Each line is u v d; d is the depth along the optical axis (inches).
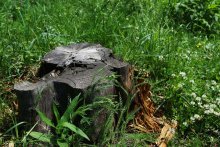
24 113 92.0
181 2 157.9
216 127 107.0
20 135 94.3
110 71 96.3
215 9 158.1
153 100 111.4
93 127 92.6
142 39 126.1
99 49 105.2
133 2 155.6
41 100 91.7
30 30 132.0
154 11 151.9
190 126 106.3
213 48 138.3
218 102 108.7
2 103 104.0
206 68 125.3
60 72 99.0
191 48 137.3
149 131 104.2
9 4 154.0
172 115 109.1
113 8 138.0
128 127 102.6
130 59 120.2
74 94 91.3
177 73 120.3
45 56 103.5
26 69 115.8
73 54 102.9
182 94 110.9
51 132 93.7
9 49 120.3
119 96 99.5
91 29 132.1
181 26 150.6
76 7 152.9
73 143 89.3
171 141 101.3
